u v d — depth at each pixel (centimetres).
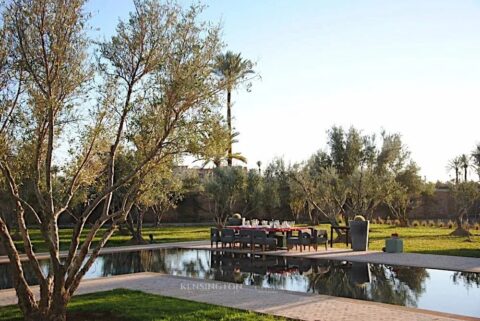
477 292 1042
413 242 2144
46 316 682
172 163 777
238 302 902
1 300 947
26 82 713
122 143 799
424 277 1235
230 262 1562
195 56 715
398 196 2825
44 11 686
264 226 2008
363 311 822
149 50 722
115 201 2309
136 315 781
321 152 2692
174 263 1546
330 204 2317
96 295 959
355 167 2475
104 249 1923
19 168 763
